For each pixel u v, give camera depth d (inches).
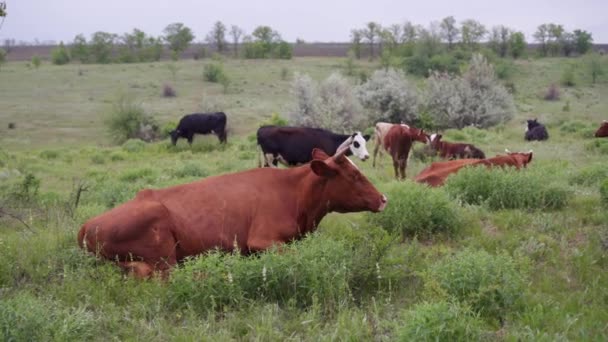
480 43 4537.4
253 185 249.3
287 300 205.6
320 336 178.5
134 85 2787.9
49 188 568.7
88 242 231.5
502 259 210.1
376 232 252.7
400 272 222.8
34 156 974.4
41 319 169.8
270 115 1947.6
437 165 442.3
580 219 317.1
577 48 4569.4
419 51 3563.0
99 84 2839.6
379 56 4200.3
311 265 205.9
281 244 233.5
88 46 4274.1
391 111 1379.2
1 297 203.2
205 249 234.8
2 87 2677.2
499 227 310.8
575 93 2647.6
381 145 682.2
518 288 201.9
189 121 1138.7
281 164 594.6
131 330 184.1
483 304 195.2
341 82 1363.2
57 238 267.0
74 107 2108.8
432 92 1448.1
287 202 249.0
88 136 1592.0
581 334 179.3
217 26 5679.1
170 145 1158.3
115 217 227.5
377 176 570.6
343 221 319.9
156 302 200.5
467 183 364.5
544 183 358.9
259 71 3415.4
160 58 4697.3
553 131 1253.7
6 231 314.5
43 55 5408.5
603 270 238.8
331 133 571.5
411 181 382.9
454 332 167.0
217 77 2967.5
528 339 173.5
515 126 1491.1
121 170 737.0
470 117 1400.1
